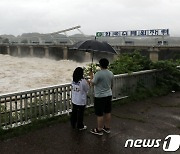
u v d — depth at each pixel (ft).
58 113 24.67
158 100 32.99
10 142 19.25
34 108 23.03
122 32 177.47
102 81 20.11
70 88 25.46
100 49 20.56
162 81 38.27
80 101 21.21
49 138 20.10
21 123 21.98
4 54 291.17
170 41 144.97
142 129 22.57
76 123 22.65
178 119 25.55
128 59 37.01
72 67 156.56
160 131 22.20
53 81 98.84
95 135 20.86
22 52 264.93
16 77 108.78
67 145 18.89
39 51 252.01
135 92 34.01
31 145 18.80
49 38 249.14
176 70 39.45
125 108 28.99
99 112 20.56
